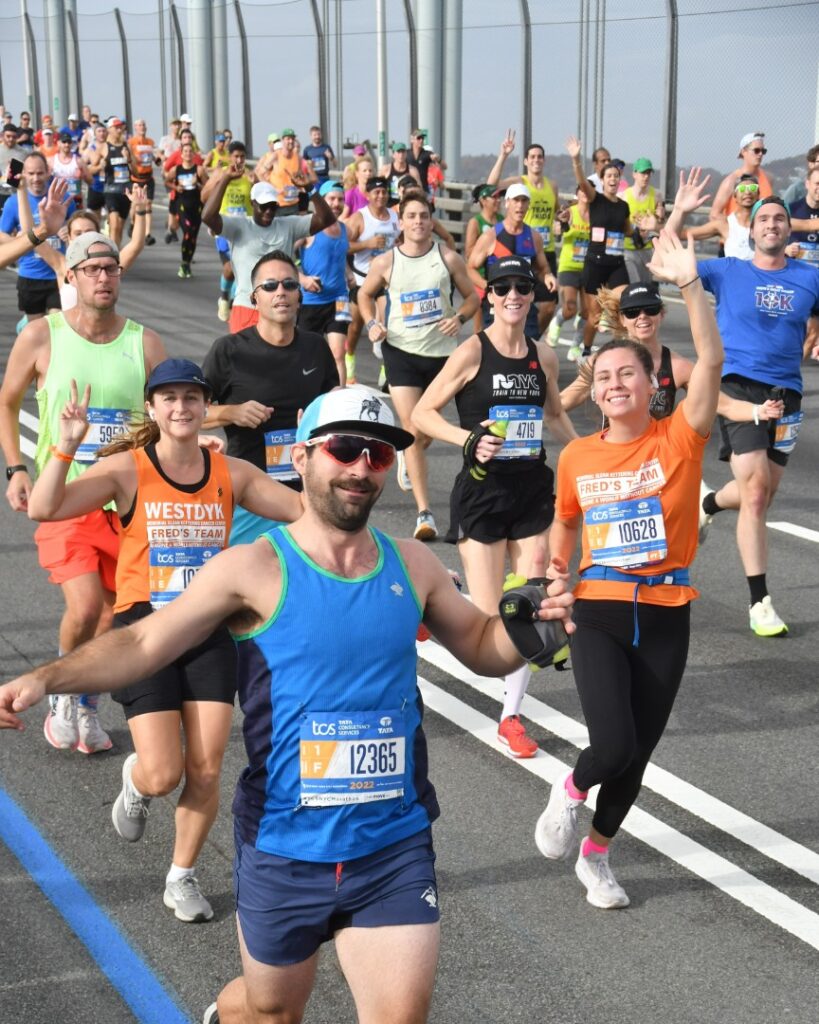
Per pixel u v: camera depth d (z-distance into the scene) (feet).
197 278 71.20
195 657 14.75
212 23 103.55
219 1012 11.32
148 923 14.79
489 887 15.61
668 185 61.57
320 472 10.23
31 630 23.52
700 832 16.92
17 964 13.99
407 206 29.35
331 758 10.31
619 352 15.24
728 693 21.40
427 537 29.22
